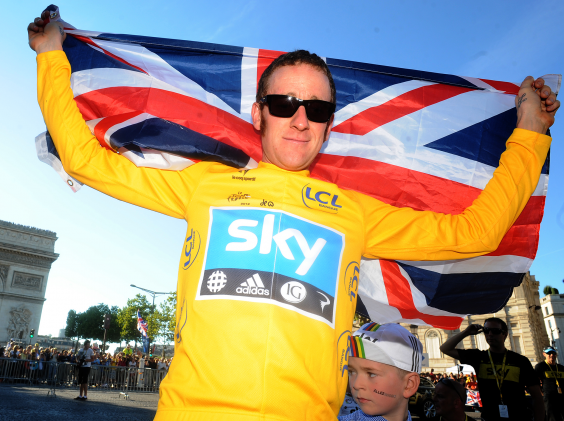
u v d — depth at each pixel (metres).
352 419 1.81
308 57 1.74
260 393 1.14
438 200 2.63
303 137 1.63
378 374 1.77
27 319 49.91
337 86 2.66
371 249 1.70
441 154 2.63
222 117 2.41
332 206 1.54
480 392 4.55
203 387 1.16
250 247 1.34
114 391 18.03
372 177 2.63
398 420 1.78
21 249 50.97
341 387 1.35
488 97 2.69
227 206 1.46
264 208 1.43
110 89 2.37
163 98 2.37
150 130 2.12
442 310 2.69
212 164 1.79
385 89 2.67
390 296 2.64
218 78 2.48
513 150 1.96
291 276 1.32
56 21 2.10
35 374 17.98
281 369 1.18
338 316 1.38
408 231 1.75
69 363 19.02
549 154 2.49
